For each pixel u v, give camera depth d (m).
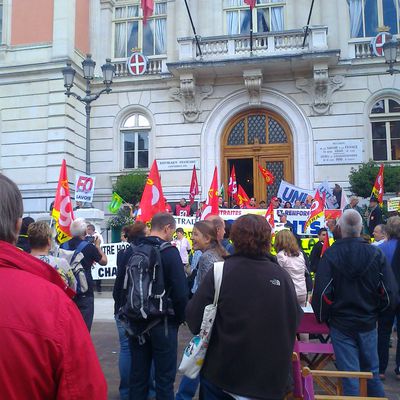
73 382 1.54
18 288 1.55
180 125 19.06
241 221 3.00
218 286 2.83
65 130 18.11
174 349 4.12
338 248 4.04
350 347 3.93
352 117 17.80
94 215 14.54
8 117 18.83
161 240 4.27
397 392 5.34
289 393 3.23
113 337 8.29
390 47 14.41
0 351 1.46
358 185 16.11
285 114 18.36
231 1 19.77
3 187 1.68
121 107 19.61
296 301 2.90
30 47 18.83
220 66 17.77
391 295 3.98
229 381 2.70
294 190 14.94
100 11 20.53
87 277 5.93
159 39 20.30
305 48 17.44
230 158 18.95
